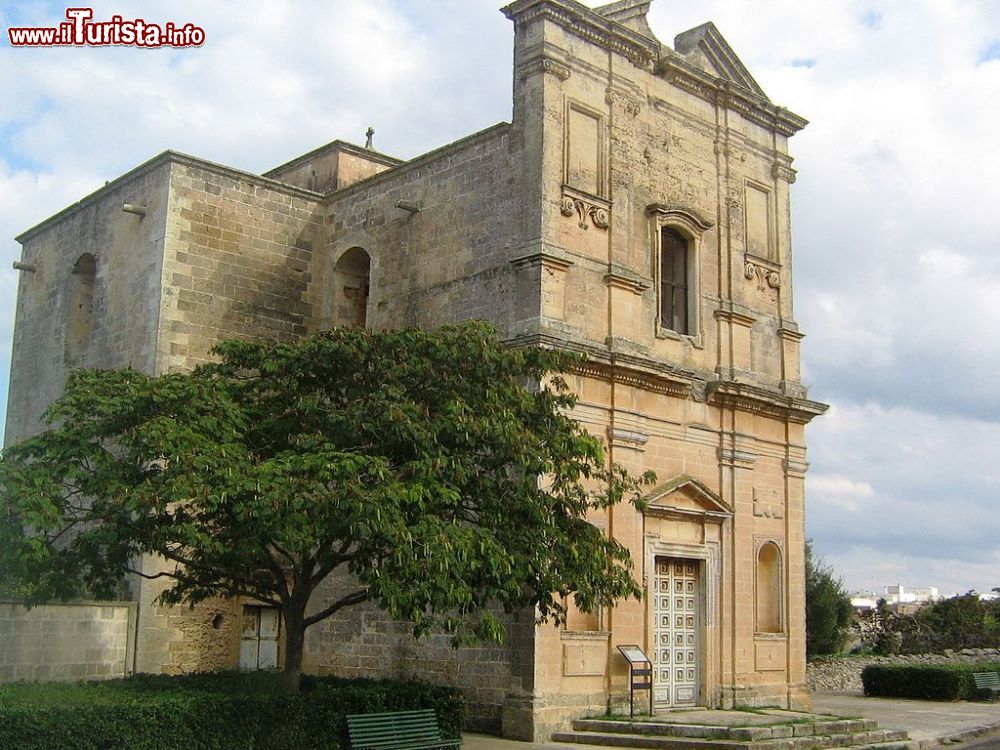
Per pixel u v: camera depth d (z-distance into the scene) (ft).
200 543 58.18
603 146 90.89
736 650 94.07
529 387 81.71
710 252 99.60
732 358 98.58
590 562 64.28
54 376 108.17
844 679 135.44
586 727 78.28
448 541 55.72
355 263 103.76
